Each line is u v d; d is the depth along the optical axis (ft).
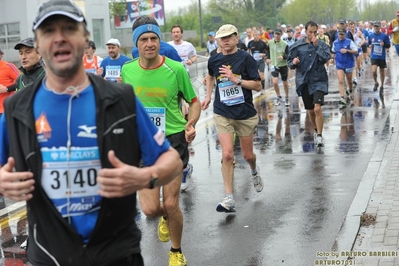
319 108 35.91
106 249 10.00
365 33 112.16
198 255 19.83
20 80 24.50
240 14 264.31
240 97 24.59
